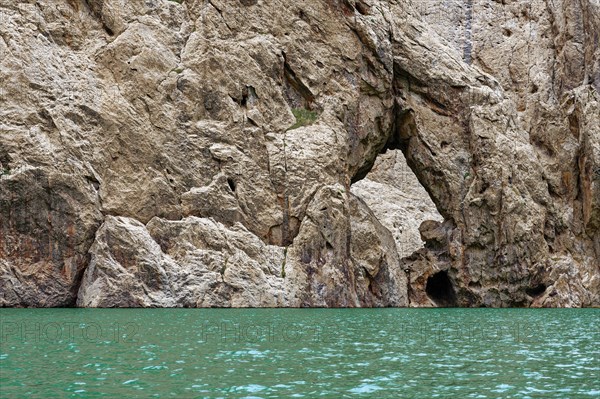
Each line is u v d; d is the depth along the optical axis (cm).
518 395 1739
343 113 5972
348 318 4059
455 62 6469
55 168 4803
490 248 6069
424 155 6338
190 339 2734
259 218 5319
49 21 5219
